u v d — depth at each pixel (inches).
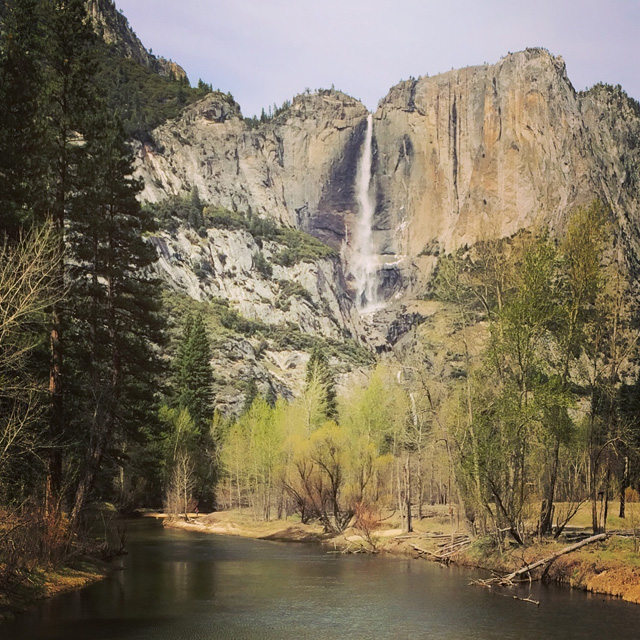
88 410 1934.1
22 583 1382.9
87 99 2130.9
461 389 2087.8
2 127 1627.7
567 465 2178.9
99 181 2159.2
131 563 2030.0
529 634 1176.2
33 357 1504.7
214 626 1230.3
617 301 2066.9
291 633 1190.3
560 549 1717.5
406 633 1190.9
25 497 1461.6
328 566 1998.0
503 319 1862.7
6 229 1542.8
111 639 1120.2
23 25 1951.3
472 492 1961.1
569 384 1900.8
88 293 2053.4
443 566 1983.3
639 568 1517.0
